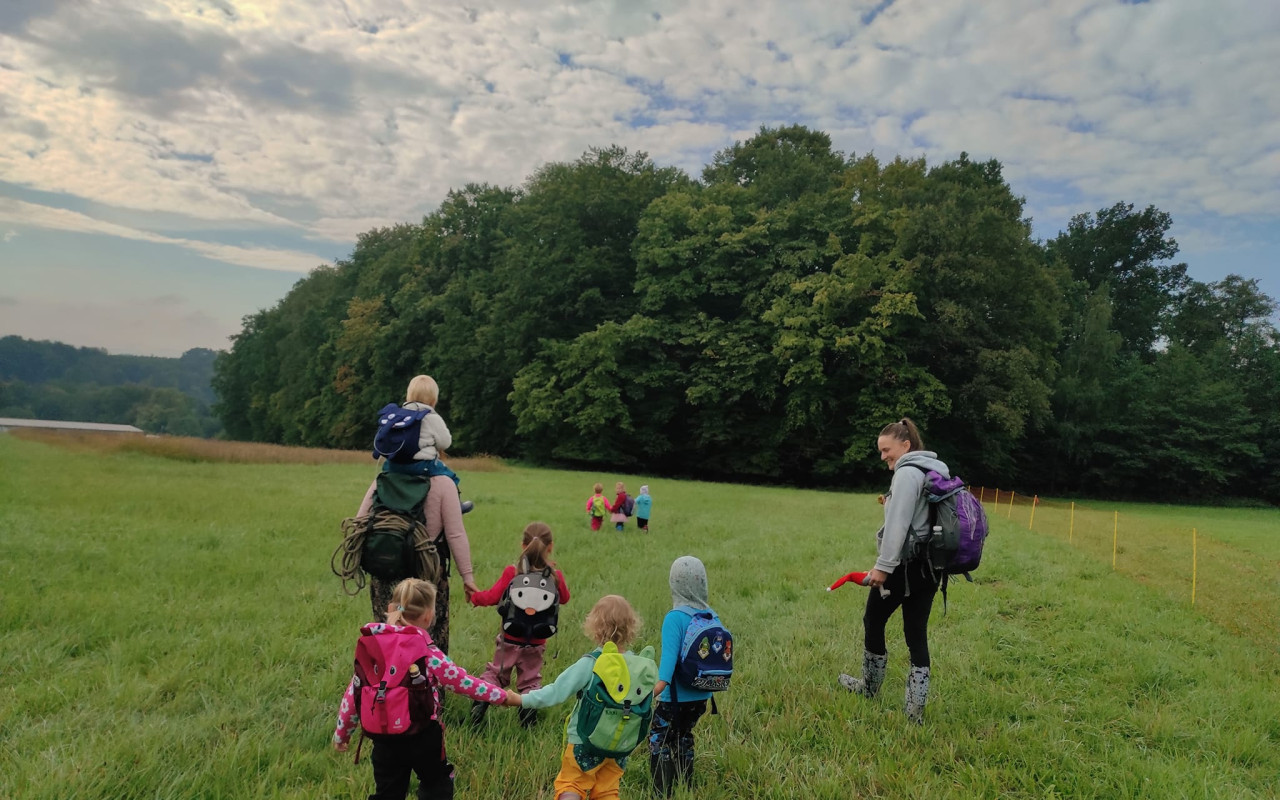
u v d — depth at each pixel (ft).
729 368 124.47
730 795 12.66
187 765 12.26
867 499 88.84
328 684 16.37
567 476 106.11
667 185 150.82
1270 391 157.69
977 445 131.23
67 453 86.28
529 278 139.13
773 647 20.80
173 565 27.73
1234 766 14.52
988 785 13.19
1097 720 16.57
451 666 10.61
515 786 12.50
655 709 12.71
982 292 119.85
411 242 206.80
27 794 10.69
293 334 230.48
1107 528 63.46
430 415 15.71
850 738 14.89
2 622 19.22
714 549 39.32
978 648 21.40
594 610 11.80
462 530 15.81
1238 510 137.59
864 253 116.37
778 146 151.33
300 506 47.37
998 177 157.58
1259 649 23.26
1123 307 186.80
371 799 10.50
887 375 115.85
